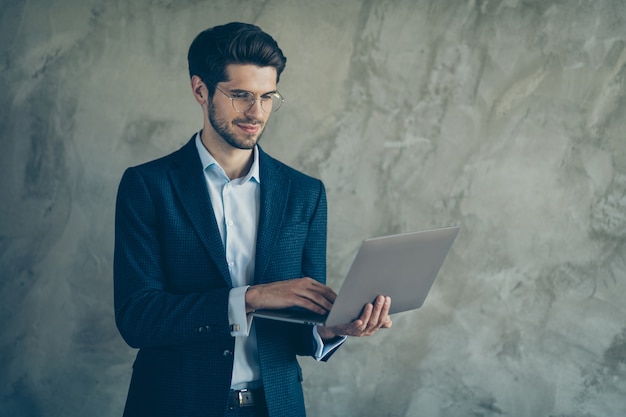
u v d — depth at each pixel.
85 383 2.82
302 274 1.86
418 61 2.85
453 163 2.87
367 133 2.85
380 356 2.90
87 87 2.77
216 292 1.65
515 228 2.89
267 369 1.71
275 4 2.79
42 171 2.78
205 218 1.73
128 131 2.78
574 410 2.93
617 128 2.89
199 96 1.79
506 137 2.88
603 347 2.92
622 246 2.91
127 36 2.76
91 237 2.80
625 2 2.88
